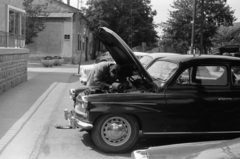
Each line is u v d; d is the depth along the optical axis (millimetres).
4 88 12031
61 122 8102
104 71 7109
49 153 5801
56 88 14219
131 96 5738
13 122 7781
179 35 39281
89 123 5609
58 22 34500
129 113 5715
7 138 6512
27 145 6160
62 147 6148
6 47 13086
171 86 5945
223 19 38750
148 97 5789
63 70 24391
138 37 45000
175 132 5914
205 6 37469
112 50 6504
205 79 6133
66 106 10211
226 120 6078
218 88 6090
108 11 44188
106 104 5625
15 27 17938
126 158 5629
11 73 13062
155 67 6930
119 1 44219
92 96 5676
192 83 6039
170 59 6562
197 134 5992
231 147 3176
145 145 6383
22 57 15141
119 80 6992
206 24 37625
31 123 7867
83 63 37469
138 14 44125
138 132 5848
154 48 47719
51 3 35062
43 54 34812
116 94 5734
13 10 17422
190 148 3559
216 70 6191
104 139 5738
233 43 53094
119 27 43812
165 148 3617
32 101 10664
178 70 6035
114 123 5742
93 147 6164
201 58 6215
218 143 3605
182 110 5887
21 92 12297
